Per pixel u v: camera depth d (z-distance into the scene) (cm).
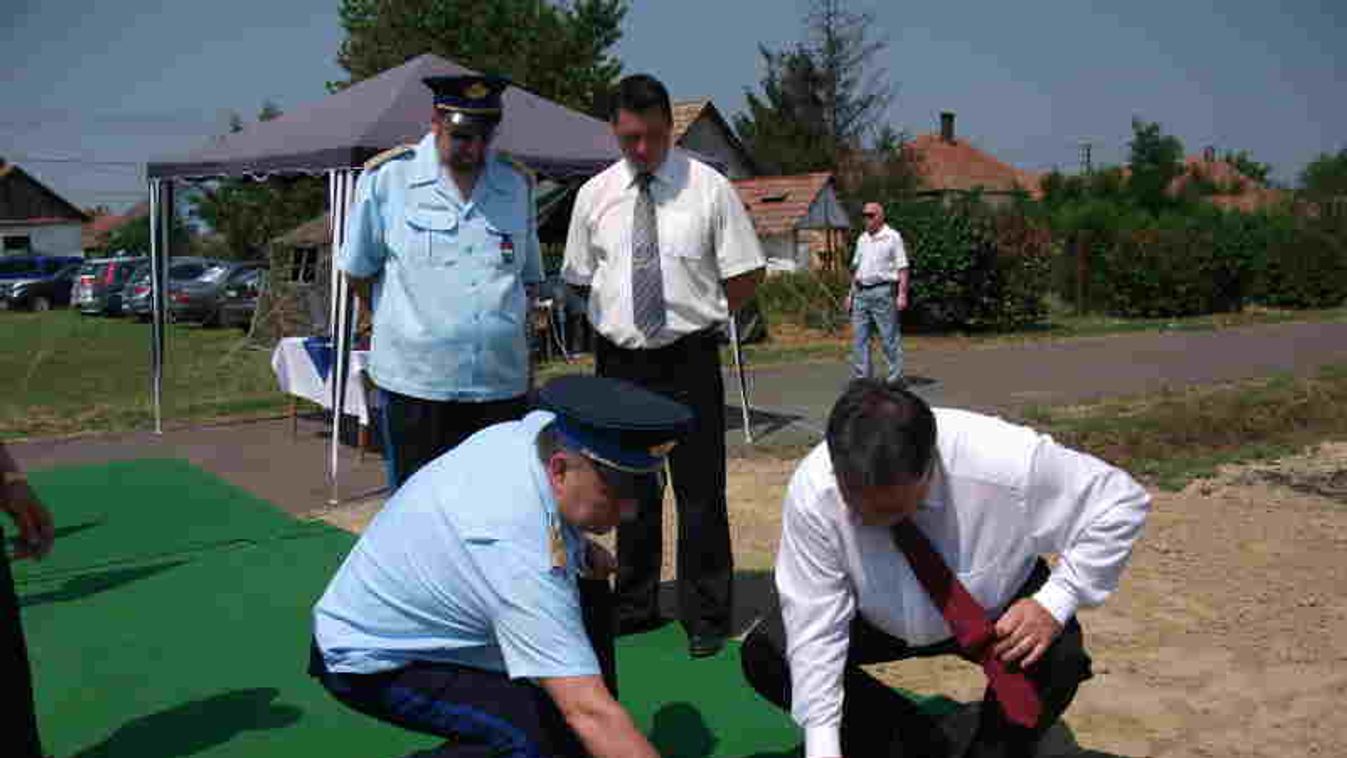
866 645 318
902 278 1205
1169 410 958
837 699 284
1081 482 279
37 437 1013
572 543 251
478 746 263
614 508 244
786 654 311
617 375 466
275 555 611
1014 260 2034
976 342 1878
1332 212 2872
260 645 475
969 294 2012
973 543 283
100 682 436
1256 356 1593
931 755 317
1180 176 6250
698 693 424
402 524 260
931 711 402
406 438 457
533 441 255
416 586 256
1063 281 2555
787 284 2125
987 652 282
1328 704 403
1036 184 6053
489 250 452
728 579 461
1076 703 409
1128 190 5659
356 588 266
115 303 2941
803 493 278
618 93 455
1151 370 1430
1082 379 1344
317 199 2855
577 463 239
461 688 262
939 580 277
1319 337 1892
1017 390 1253
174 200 1009
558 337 1662
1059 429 910
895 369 1223
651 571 487
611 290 461
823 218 2539
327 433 1012
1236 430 926
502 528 245
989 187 5119
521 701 261
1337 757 364
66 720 402
